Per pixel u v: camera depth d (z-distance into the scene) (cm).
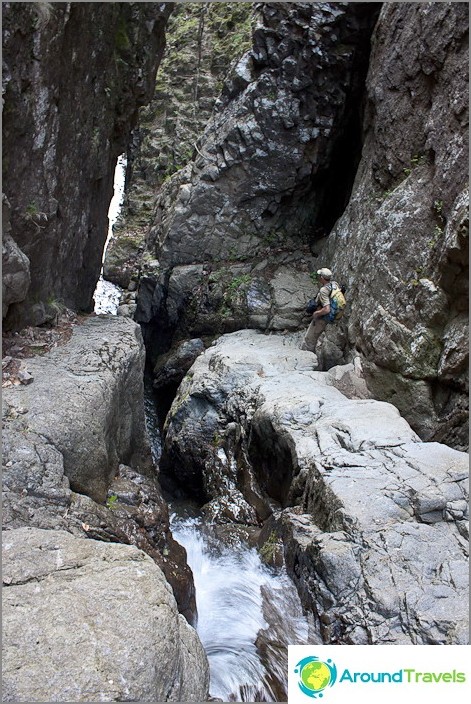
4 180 564
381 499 520
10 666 269
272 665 486
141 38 870
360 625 430
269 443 768
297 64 1245
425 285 816
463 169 793
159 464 1073
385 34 1041
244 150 1320
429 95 915
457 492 521
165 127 1906
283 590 551
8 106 547
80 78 707
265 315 1242
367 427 664
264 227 1398
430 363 806
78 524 446
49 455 466
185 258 1384
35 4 548
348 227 1158
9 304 596
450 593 432
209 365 1080
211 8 1945
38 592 313
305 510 613
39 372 567
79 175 766
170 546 555
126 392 649
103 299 1528
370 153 1130
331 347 1038
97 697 263
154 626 302
